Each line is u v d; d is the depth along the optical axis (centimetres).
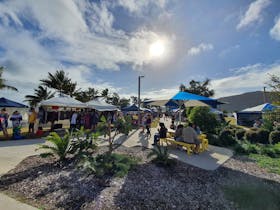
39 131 1156
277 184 493
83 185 431
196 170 585
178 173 549
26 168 529
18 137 1024
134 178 488
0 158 623
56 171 512
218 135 1115
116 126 726
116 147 860
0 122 1060
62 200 365
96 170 484
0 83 2269
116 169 515
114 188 426
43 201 359
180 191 434
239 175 558
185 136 816
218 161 694
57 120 1555
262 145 976
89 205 352
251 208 372
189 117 1249
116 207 351
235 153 837
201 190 445
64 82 3397
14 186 416
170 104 1295
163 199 391
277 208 374
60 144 593
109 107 1734
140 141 1048
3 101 1609
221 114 2141
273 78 908
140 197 394
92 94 4350
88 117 1472
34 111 1205
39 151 739
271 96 945
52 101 1341
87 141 656
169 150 838
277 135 1011
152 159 657
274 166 646
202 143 867
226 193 433
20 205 338
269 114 1012
